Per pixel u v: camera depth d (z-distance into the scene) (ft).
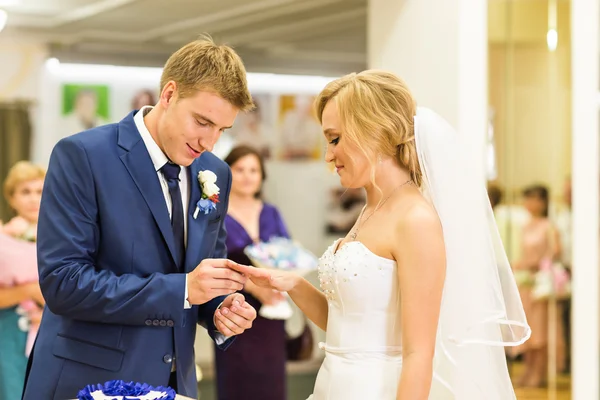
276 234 15.96
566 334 13.97
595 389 13.96
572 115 13.57
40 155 26.05
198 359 23.99
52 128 26.18
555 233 13.76
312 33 24.90
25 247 13.16
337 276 7.33
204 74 7.38
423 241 6.82
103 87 26.55
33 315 13.07
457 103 12.30
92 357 7.68
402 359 6.85
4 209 25.18
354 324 7.30
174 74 7.57
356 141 7.20
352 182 7.47
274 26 23.95
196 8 21.53
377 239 7.23
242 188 15.72
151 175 7.80
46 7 21.85
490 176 13.32
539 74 13.39
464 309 7.42
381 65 14.19
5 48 25.36
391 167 7.40
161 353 7.86
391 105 7.27
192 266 7.94
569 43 13.47
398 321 7.23
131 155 7.76
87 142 7.68
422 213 6.94
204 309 8.38
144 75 26.91
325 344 7.75
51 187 7.61
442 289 6.86
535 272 13.83
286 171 28.58
